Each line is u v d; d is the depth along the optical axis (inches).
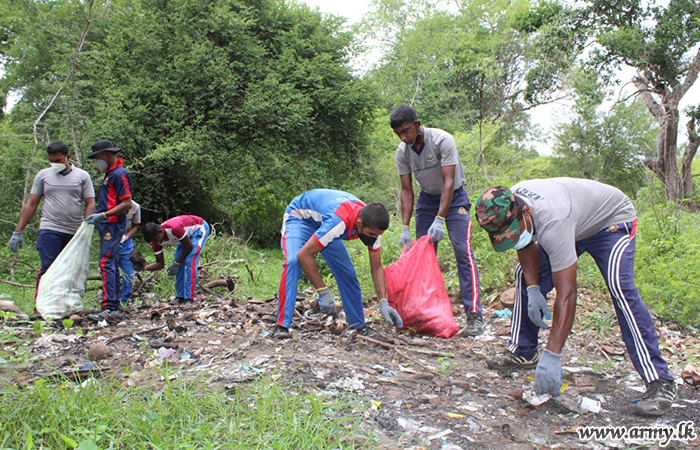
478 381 134.6
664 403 113.5
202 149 568.7
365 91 696.4
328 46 686.5
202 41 589.6
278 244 708.0
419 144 181.6
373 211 150.6
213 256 343.9
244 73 621.6
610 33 733.9
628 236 120.3
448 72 1263.5
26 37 608.4
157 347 158.9
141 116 537.6
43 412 98.5
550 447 101.7
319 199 163.0
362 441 99.6
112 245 198.1
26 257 343.3
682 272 200.5
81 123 403.9
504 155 901.2
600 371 143.7
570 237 110.5
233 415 104.0
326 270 355.3
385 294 166.1
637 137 1074.7
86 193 202.8
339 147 724.7
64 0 580.7
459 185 185.2
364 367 140.9
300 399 112.1
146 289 261.9
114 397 105.0
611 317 188.1
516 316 141.0
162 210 630.5
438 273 184.1
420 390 127.6
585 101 858.8
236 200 609.0
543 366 113.5
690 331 185.6
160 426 95.2
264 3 669.9
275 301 237.8
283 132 633.0
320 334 175.3
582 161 1201.4
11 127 427.8
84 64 432.8
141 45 564.1
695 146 788.0
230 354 150.4
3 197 369.7
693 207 434.0
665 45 746.8
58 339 164.9
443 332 175.0
